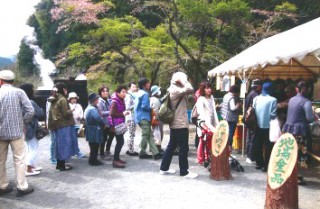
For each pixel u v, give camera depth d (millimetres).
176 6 15078
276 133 6234
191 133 12891
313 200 5004
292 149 4559
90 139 7090
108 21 16422
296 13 18625
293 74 10898
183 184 5789
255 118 6559
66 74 19594
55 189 5594
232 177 6168
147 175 6395
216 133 6262
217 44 16422
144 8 17594
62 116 6578
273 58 5961
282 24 19000
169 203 4883
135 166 7133
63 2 16328
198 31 16281
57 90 6629
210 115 6988
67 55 19250
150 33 16844
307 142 5824
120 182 5957
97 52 17250
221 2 14711
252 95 7273
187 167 6266
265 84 6570
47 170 6848
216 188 5551
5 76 5195
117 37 15977
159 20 20672
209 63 16672
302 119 5570
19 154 5273
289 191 4414
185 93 5840
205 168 6934
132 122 8289
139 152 8539
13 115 5133
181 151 6207
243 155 8227
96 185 5789
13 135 5129
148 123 7781
